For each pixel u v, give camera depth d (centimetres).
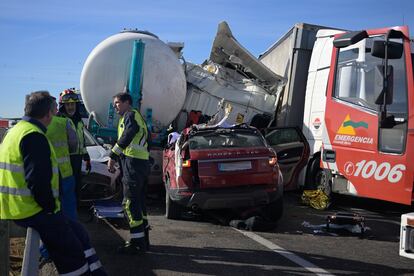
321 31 1113
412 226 486
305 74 1208
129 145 594
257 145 803
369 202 1023
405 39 733
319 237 713
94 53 1104
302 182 1070
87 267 409
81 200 807
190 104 1247
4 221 416
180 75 1144
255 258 596
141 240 600
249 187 764
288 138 1048
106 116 1094
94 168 816
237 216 812
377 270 556
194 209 829
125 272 534
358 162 814
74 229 434
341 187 874
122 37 1116
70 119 599
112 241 666
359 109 816
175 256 600
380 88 716
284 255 611
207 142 795
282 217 859
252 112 1265
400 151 729
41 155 374
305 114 1090
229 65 1341
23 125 386
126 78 1077
